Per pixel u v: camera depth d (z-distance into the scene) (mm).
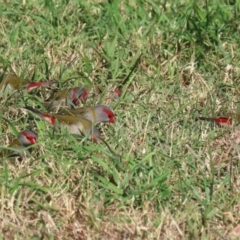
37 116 9586
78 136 9406
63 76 11000
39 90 10656
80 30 12141
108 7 12672
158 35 12062
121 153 9219
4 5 12812
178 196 8633
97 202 8469
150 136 9688
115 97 10555
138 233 8062
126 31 12211
